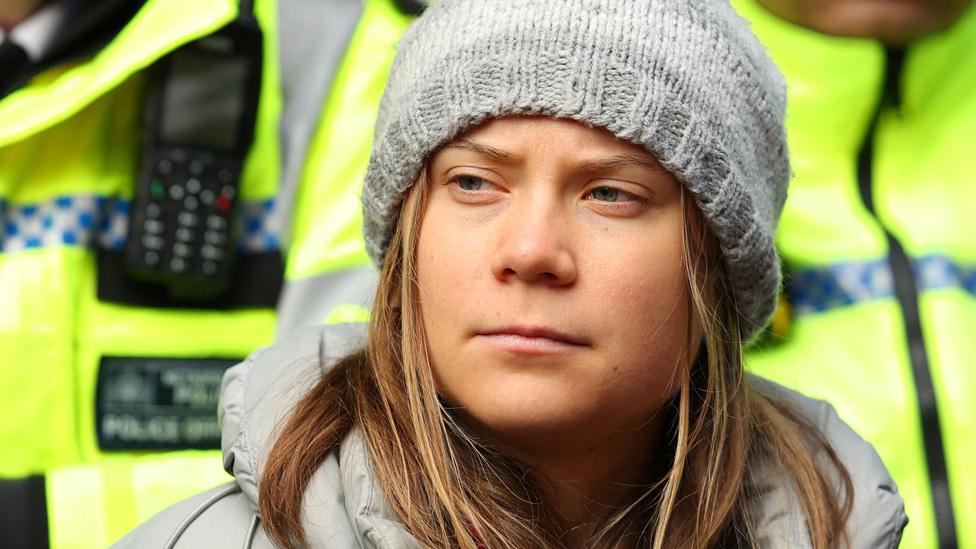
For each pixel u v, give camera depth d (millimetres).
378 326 2406
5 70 3357
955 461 3389
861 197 3662
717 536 2430
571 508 2389
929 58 3721
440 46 2299
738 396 2449
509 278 2148
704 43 2322
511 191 2199
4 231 3293
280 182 3449
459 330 2186
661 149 2209
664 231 2238
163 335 3318
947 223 3648
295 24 3559
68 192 3326
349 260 3395
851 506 2455
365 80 3564
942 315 3516
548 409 2145
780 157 2535
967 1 3693
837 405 3396
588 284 2154
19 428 3160
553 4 2246
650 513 2441
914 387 3428
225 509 2393
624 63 2219
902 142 3736
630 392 2213
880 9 3631
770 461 2492
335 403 2379
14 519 3088
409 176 2314
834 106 3666
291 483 2268
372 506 2240
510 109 2182
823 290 3547
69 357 3240
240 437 2402
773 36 3709
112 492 3137
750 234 2363
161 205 3289
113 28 3455
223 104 3371
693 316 2312
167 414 3287
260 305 3387
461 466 2303
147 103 3355
